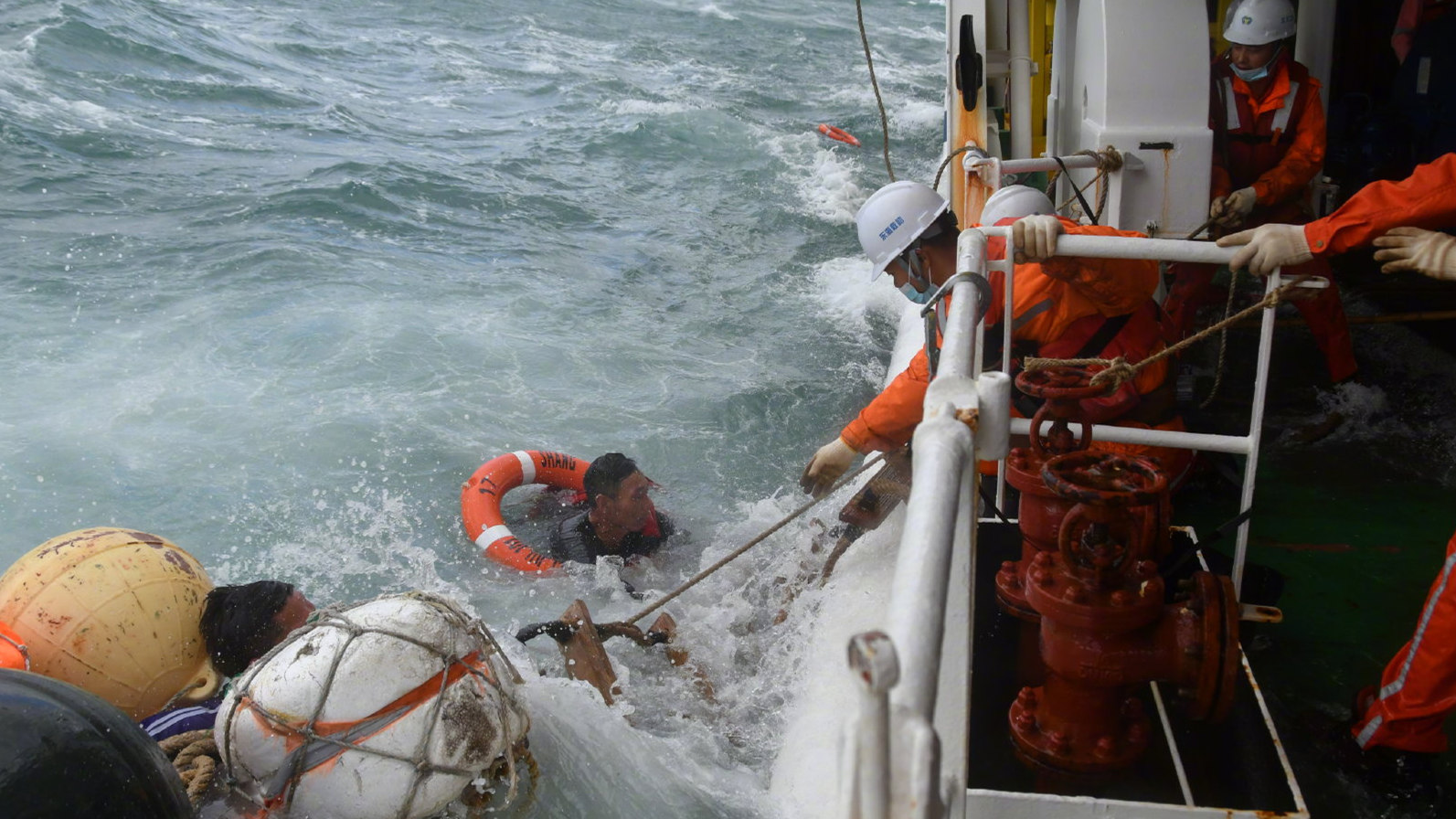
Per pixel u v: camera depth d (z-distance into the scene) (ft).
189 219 32.22
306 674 8.96
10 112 40.60
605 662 11.90
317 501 17.56
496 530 16.24
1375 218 8.51
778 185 41.65
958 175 20.16
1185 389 18.07
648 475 18.76
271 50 57.98
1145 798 7.97
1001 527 11.62
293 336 23.98
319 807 8.93
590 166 42.63
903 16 94.43
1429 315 17.22
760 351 24.38
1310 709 10.62
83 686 10.62
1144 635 7.91
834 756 10.12
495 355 23.54
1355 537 13.62
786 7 92.07
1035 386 8.53
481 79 58.34
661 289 28.73
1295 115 16.90
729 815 10.05
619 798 10.09
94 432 19.39
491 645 9.89
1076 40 17.70
